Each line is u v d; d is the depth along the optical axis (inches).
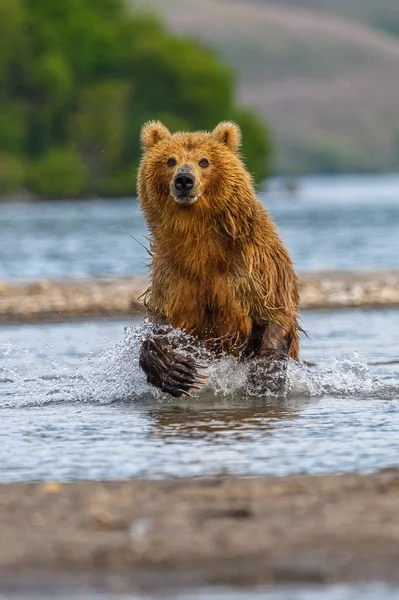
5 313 1130.0
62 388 675.4
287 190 6230.3
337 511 373.4
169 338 609.6
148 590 316.5
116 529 362.9
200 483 416.5
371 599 309.0
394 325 997.8
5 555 340.5
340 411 569.6
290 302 618.8
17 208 4894.2
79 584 320.8
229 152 603.2
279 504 384.5
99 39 5974.4
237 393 634.8
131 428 537.6
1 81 5600.4
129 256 1990.7
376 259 1769.2
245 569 328.2
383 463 445.7
